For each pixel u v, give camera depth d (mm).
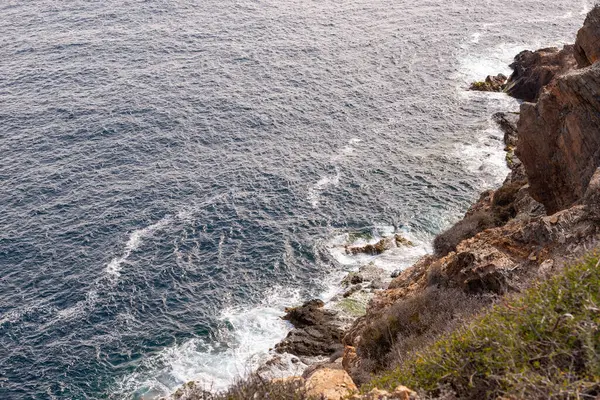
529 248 21781
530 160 29641
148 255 63594
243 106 91750
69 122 86625
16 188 72875
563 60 89500
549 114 28219
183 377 51125
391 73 102125
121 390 50125
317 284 60625
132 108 90375
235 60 105750
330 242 65875
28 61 103812
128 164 78375
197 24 119062
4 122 86250
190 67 103062
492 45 110812
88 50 107938
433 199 72188
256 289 60031
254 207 70750
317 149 82188
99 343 53969
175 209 70125
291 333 53781
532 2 128500
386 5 129375
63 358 52438
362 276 60344
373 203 71688
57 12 122500
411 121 88812
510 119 86812
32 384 50250
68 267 61750
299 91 96375
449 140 84188
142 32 115188
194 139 83812
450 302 22234
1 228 66438
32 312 56656
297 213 70000
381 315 27812
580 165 26453
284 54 108062
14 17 119812
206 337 54906
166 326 55750
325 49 110125
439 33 115688
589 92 25781
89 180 75000
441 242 37906
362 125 87875
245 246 65062
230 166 78062
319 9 127250
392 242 65250
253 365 51438
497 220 37844
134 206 70438
